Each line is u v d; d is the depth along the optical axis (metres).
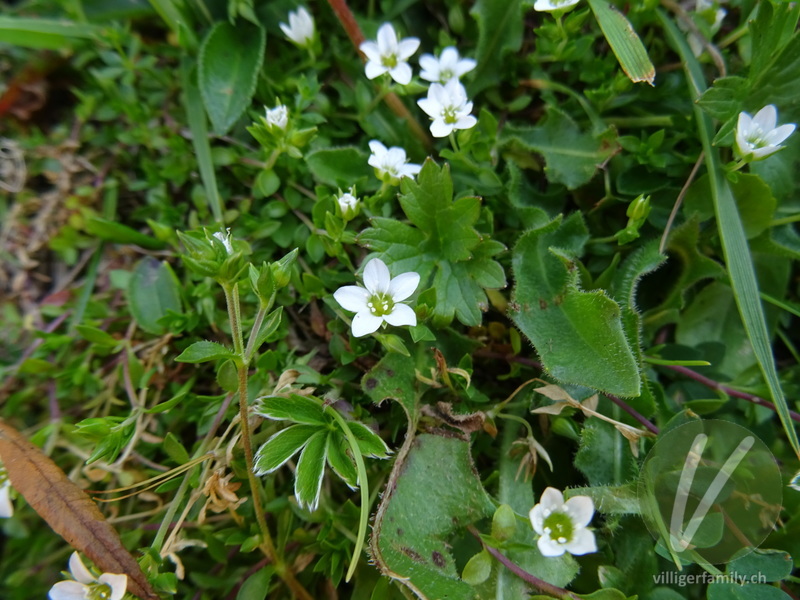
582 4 0.12
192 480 0.10
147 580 0.09
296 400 0.09
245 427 0.09
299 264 0.12
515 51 0.12
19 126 0.13
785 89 0.10
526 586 0.09
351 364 0.11
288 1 0.12
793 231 0.11
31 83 0.13
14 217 0.13
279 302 0.11
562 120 0.11
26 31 0.12
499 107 0.12
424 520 0.09
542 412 0.10
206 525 0.10
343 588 0.10
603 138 0.11
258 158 0.12
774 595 0.09
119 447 0.10
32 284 0.13
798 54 0.10
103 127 0.13
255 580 0.10
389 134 0.12
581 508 0.08
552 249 0.10
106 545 0.09
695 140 0.11
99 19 0.13
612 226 0.12
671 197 0.11
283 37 0.13
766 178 0.11
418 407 0.10
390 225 0.10
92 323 0.11
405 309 0.09
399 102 0.12
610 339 0.09
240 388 0.08
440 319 0.10
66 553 0.11
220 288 0.11
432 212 0.10
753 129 0.10
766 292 0.12
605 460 0.10
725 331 0.12
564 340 0.10
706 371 0.11
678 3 0.12
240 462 0.10
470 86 0.12
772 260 0.11
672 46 0.12
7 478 0.10
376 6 0.13
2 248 0.12
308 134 0.11
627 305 0.10
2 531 0.12
